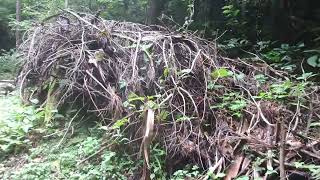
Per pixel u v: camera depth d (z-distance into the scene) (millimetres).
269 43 6668
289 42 6605
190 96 4309
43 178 4160
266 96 4488
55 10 10766
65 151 4715
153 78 4602
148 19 9625
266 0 7270
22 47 6527
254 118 4195
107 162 4117
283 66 5621
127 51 5215
